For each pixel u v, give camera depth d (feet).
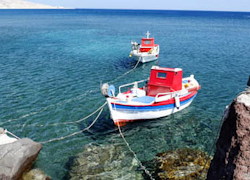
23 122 59.72
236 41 209.56
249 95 20.66
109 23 404.57
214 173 22.00
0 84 86.38
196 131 56.44
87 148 49.08
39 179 38.11
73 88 84.07
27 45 173.06
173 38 225.56
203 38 228.43
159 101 58.85
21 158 38.63
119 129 55.77
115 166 43.14
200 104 71.82
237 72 107.76
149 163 43.75
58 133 55.11
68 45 175.01
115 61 126.72
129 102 57.16
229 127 20.70
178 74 62.80
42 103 70.85
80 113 65.00
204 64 122.62
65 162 44.62
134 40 204.44
